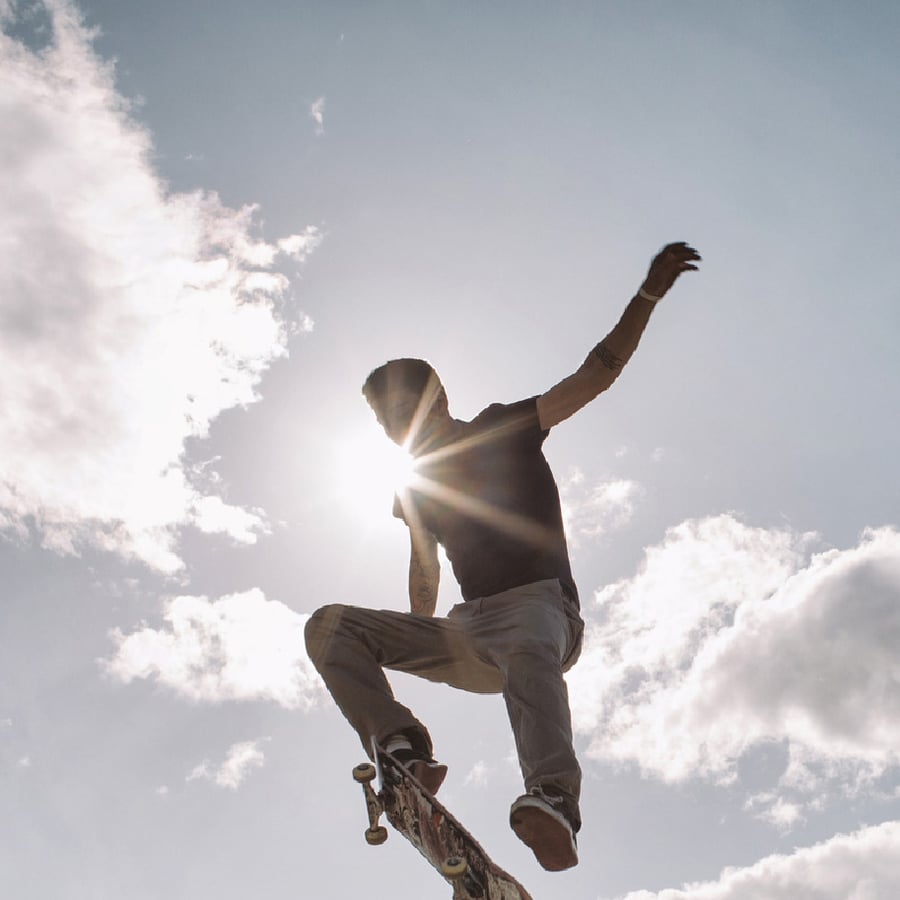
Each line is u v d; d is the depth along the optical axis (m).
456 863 3.72
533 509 5.01
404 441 5.38
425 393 5.42
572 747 4.20
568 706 4.40
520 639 4.54
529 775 4.16
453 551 5.11
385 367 5.54
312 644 4.89
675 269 4.81
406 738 4.55
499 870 3.64
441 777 4.41
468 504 5.09
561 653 4.60
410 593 5.88
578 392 5.05
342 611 4.93
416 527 5.72
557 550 4.96
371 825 4.41
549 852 4.03
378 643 4.90
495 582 4.86
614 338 4.95
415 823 4.17
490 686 5.05
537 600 4.73
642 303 4.88
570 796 4.08
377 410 5.52
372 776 4.41
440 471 5.22
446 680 5.05
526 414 5.15
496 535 4.95
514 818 3.99
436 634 4.86
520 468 5.11
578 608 4.93
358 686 4.69
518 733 4.31
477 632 4.75
